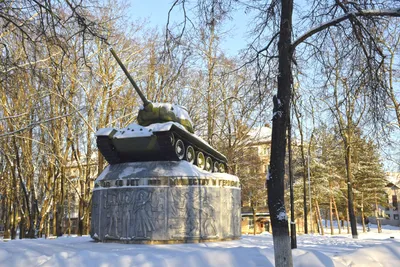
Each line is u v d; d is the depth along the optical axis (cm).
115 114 2727
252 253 852
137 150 1370
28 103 2288
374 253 846
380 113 921
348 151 2314
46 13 1052
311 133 2625
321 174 3881
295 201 3966
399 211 6606
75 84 2444
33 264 845
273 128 763
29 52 1540
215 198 1353
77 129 2516
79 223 2428
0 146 2319
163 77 2173
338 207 4578
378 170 4288
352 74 948
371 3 883
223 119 2947
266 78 962
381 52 888
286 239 720
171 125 1315
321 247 1216
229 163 2795
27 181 2594
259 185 3753
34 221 2589
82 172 2517
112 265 792
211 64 2509
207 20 938
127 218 1295
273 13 917
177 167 1341
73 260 800
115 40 2391
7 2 1080
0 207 3862
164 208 1284
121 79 2577
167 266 790
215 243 1273
